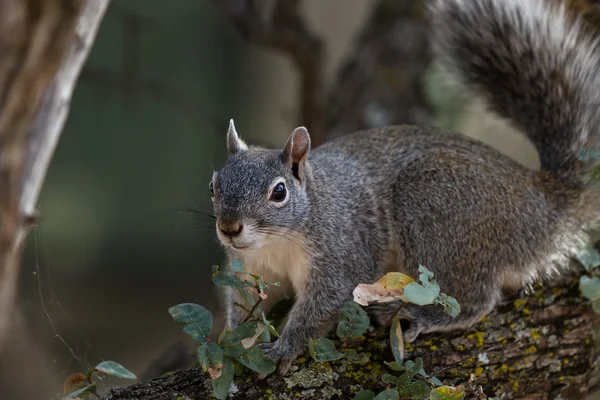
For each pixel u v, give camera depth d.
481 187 9.25
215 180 9.02
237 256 9.44
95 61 20.67
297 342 8.72
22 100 4.77
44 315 10.03
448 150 9.72
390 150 10.13
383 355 8.04
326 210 9.30
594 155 9.58
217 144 23.28
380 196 9.80
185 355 12.02
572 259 9.45
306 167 9.43
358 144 10.31
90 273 20.94
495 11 10.55
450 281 9.20
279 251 9.21
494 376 8.34
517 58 10.42
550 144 10.12
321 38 14.27
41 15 4.58
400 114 14.22
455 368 8.29
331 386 7.81
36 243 9.17
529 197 9.46
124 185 22.17
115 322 19.70
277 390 7.76
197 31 23.31
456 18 10.84
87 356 10.33
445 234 9.26
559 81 10.15
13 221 5.04
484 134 14.38
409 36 14.43
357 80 14.68
